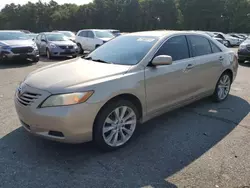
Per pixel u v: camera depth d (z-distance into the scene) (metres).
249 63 11.59
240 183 2.60
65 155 3.14
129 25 58.31
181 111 4.70
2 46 10.65
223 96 5.33
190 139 3.59
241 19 50.72
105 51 4.17
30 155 3.13
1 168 2.84
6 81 7.41
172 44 4.02
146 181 2.64
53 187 2.54
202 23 53.03
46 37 13.66
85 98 2.85
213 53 4.83
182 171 2.81
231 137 3.65
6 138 3.56
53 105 2.83
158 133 3.78
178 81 3.97
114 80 3.10
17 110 3.21
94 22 61.38
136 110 3.45
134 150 3.28
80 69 3.41
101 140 3.10
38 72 3.55
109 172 2.80
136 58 3.61
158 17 56.25
